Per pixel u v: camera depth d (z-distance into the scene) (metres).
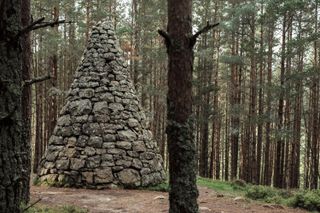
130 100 14.02
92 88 13.72
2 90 2.72
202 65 28.94
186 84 6.48
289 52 23.22
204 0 31.55
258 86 25.03
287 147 29.12
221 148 40.97
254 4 23.92
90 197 10.66
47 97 29.09
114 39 14.84
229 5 31.27
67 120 13.52
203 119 27.14
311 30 25.23
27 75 8.18
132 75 31.00
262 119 23.95
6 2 2.71
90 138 12.90
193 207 6.29
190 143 6.40
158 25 31.92
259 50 25.25
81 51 26.14
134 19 30.70
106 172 12.44
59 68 31.25
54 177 12.73
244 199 11.30
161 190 12.58
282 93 23.05
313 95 27.27
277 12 23.05
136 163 12.91
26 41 8.18
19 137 2.85
